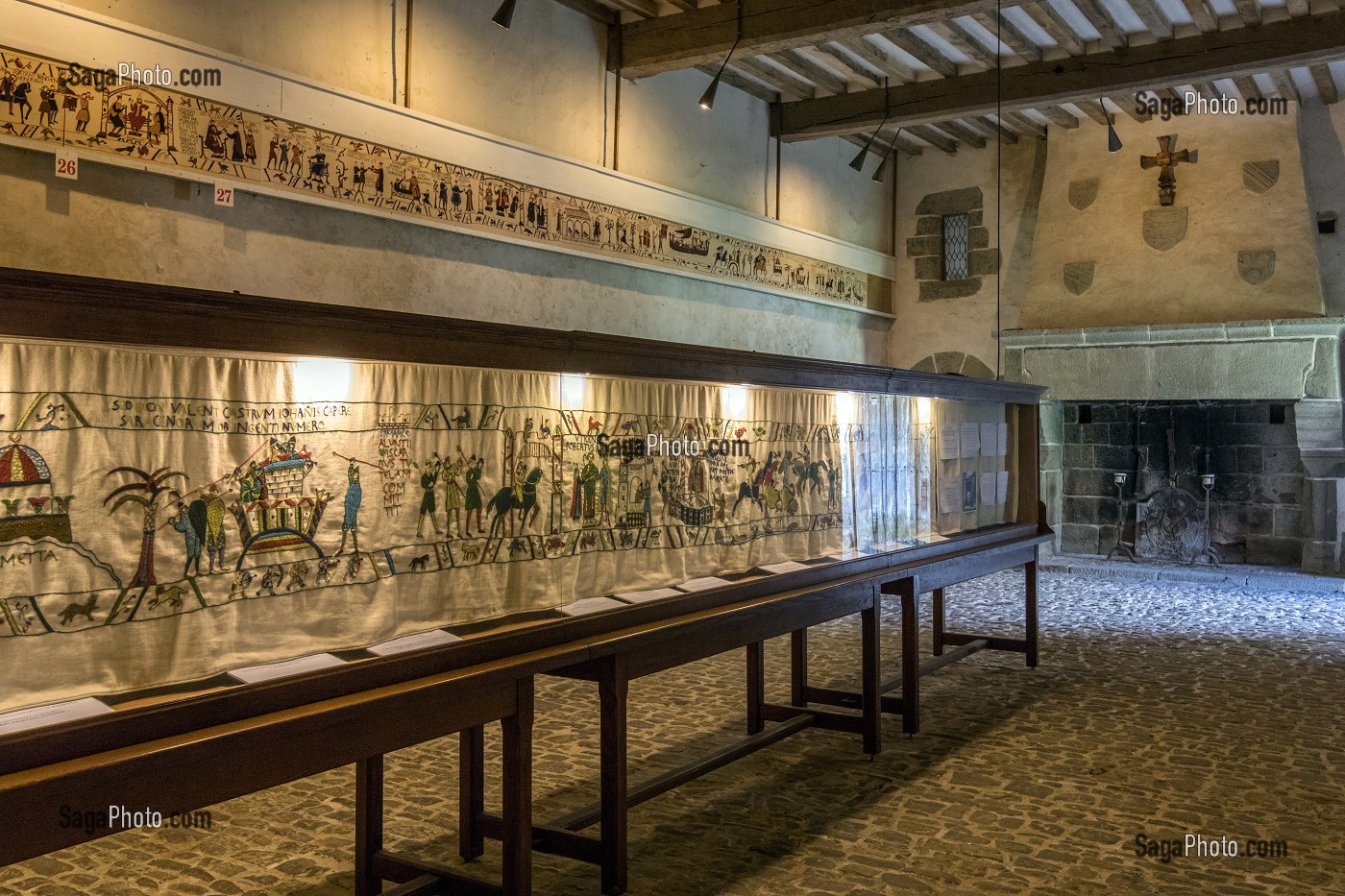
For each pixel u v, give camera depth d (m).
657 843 3.86
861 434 5.05
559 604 3.35
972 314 12.91
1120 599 9.71
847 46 9.62
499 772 4.75
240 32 6.38
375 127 7.10
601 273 9.13
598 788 4.51
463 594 3.04
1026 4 8.64
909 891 3.43
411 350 2.83
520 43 8.28
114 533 2.23
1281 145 10.82
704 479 4.02
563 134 8.73
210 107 6.19
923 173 13.33
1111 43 9.60
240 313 2.40
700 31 8.72
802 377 4.50
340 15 6.96
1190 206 11.19
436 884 3.26
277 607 2.55
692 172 10.18
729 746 4.52
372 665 2.66
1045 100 10.08
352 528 2.72
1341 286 10.83
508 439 3.16
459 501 3.01
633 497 3.69
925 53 9.90
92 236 5.74
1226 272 10.96
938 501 5.85
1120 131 11.66
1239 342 10.72
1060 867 3.63
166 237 6.07
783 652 7.36
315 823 4.11
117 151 5.76
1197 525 11.66
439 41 7.61
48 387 2.12
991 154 12.77
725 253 10.53
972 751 5.03
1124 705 5.89
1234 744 5.12
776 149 11.41
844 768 4.77
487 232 7.96
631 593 3.68
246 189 6.39
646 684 6.43
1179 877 3.56
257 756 2.35
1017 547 6.46
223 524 2.43
